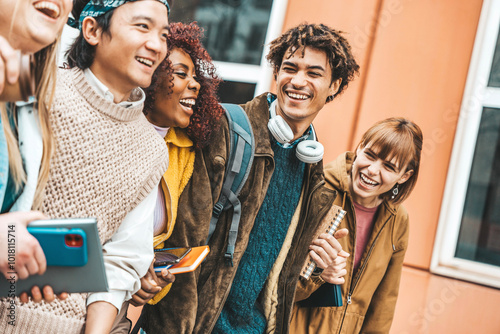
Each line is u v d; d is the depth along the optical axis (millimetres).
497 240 2488
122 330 1464
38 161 1050
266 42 2686
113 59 1204
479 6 2516
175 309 1745
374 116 2555
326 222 2016
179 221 1698
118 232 1287
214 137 1738
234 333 1910
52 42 1031
